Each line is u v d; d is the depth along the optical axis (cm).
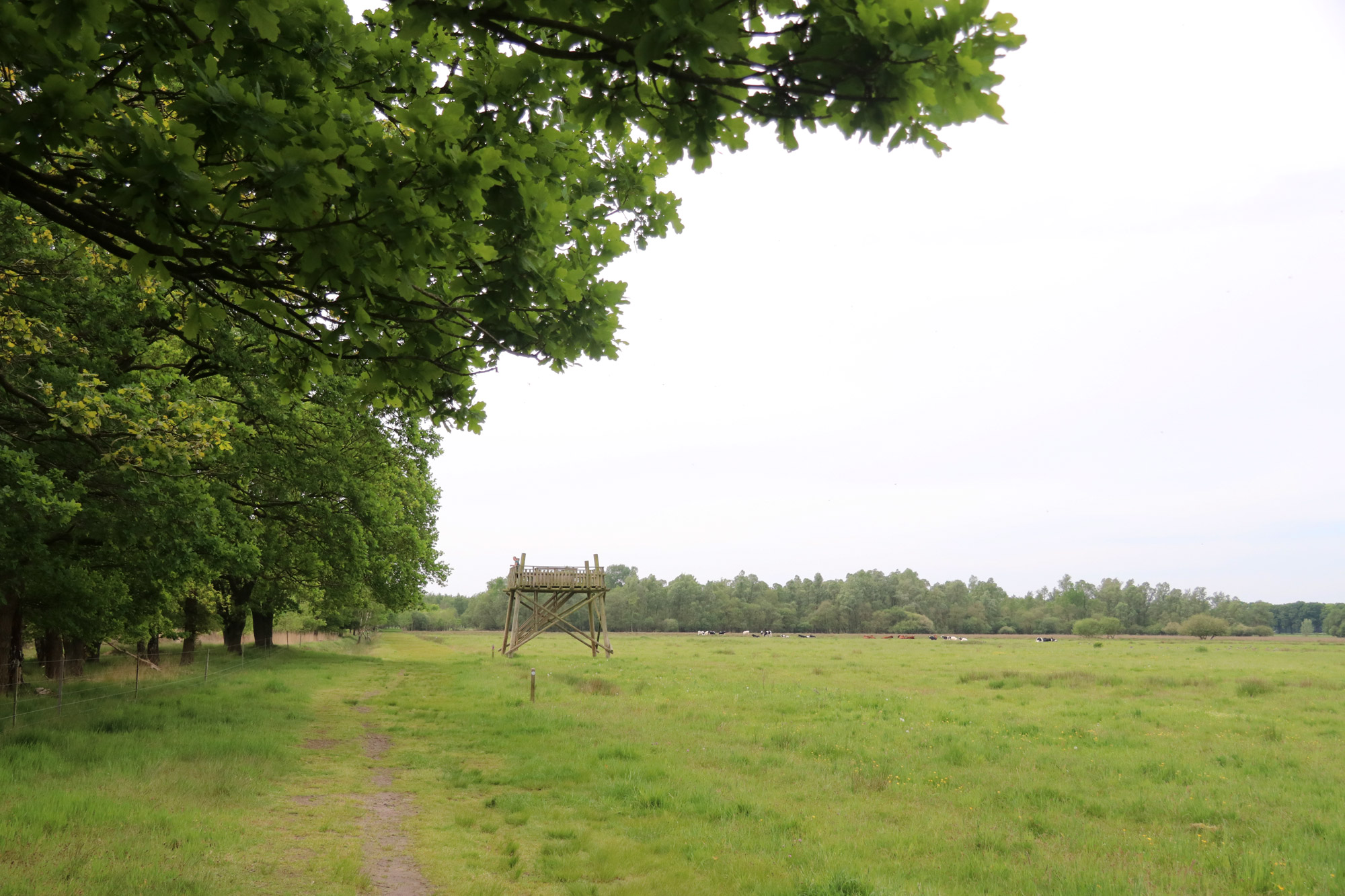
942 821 1034
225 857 776
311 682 2788
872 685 3117
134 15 354
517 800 1074
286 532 2619
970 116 315
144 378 1445
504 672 3325
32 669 2797
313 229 375
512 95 438
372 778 1218
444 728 1728
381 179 377
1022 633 17725
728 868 792
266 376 1645
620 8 326
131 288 1334
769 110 339
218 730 1492
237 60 391
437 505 3719
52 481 1252
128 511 1394
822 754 1536
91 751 1195
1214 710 2338
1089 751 1611
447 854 844
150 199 343
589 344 529
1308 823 1055
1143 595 18425
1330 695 2788
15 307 1224
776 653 6078
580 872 786
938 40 296
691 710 2128
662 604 17462
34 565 1397
